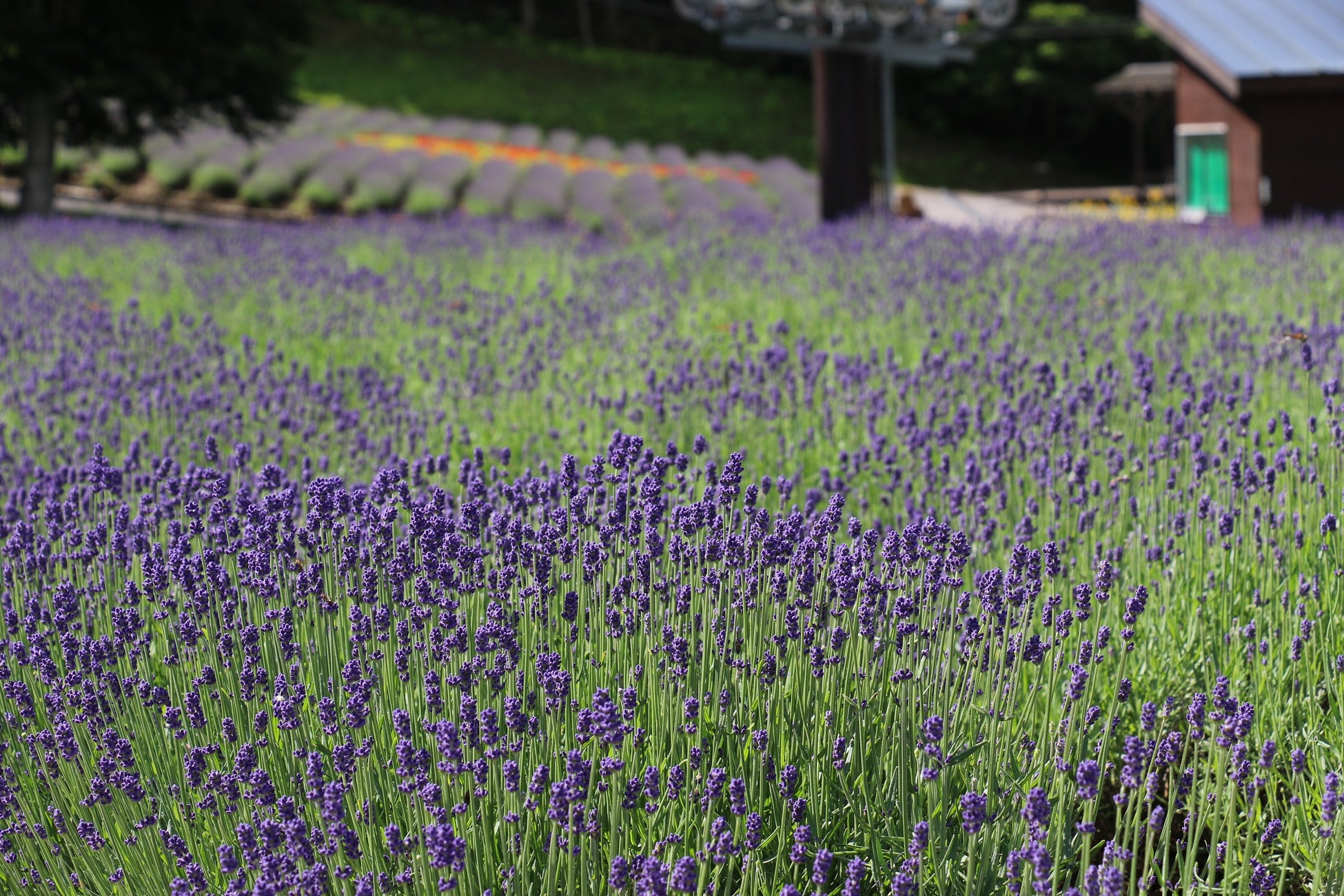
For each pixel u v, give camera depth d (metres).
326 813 2.59
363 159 35.16
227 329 9.92
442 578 3.31
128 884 2.84
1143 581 4.27
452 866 2.49
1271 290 9.45
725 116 55.91
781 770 3.04
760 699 3.21
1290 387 6.18
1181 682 3.83
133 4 24.58
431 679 3.06
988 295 9.96
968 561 4.37
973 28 21.25
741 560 3.41
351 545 3.65
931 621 3.41
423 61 61.50
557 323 9.41
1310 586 3.73
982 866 2.81
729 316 9.95
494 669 3.15
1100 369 6.03
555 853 2.77
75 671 3.32
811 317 9.64
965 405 5.94
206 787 3.00
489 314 10.04
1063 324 8.41
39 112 25.02
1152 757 3.15
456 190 31.86
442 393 7.60
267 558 3.52
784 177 39.88
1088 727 3.17
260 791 2.74
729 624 3.38
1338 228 13.18
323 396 6.95
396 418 6.76
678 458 4.28
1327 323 7.44
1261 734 3.43
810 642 3.28
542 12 69.75
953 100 55.69
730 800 2.98
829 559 3.49
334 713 2.96
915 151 54.22
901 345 8.64
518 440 6.66
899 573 3.50
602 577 3.42
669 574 3.58
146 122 35.03
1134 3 55.56
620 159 43.91
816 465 6.06
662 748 3.15
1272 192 20.52
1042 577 3.82
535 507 4.36
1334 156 20.27
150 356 8.39
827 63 20.36
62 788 3.11
